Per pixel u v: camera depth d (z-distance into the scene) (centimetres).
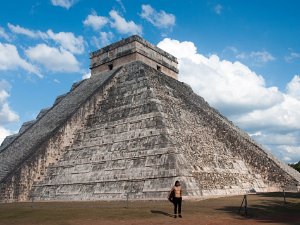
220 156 2788
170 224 1194
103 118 2922
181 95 3297
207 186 2344
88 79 3944
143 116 2623
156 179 2198
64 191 2534
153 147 2367
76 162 2677
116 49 3866
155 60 3922
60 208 1720
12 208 1788
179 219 1309
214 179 2464
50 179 2672
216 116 3503
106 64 3944
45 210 1606
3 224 1246
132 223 1216
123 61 3756
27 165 2617
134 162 2378
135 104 2808
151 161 2302
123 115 2784
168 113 2742
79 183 2519
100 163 2545
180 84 3912
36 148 2725
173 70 4216
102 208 1666
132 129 2608
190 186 2130
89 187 2448
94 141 2756
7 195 2442
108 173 2444
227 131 3162
